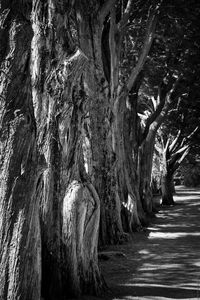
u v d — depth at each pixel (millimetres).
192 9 19750
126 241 16891
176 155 38719
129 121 27734
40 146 8430
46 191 8211
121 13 20141
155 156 52469
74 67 8570
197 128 38219
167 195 38500
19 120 6109
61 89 8562
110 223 16562
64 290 8133
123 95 19484
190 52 23844
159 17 20188
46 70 8617
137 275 11383
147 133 29188
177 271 11891
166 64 25703
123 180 20438
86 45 15656
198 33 21281
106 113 16250
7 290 6074
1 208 6105
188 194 53188
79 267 8383
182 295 8945
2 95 6145
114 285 9891
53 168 8328
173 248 15906
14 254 6094
